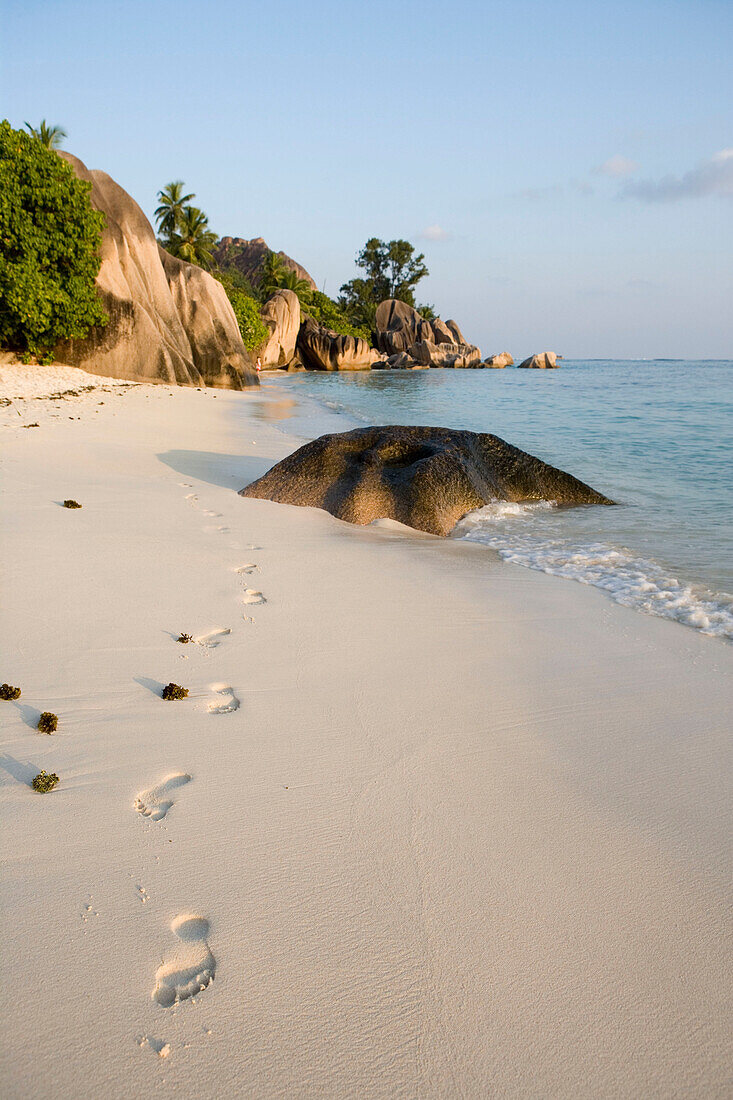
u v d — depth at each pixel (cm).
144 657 434
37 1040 194
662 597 605
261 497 911
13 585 534
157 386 2820
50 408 1661
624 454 1465
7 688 376
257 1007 208
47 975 213
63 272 2473
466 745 356
